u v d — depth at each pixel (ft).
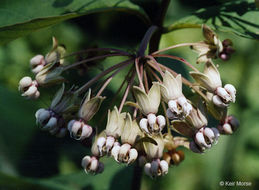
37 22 0.74
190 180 1.27
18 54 1.23
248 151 1.28
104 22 1.32
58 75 0.78
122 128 0.73
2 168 0.96
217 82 0.74
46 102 0.87
